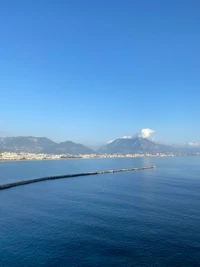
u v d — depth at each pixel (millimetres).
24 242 55250
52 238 57219
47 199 102000
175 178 174750
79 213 77562
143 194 109938
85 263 46062
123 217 72375
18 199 102812
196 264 45375
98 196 106438
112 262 46312
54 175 199125
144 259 47125
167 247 51750
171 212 77312
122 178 177750
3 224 67750
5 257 48562
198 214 74875
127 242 54312
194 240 54844
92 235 58531
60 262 46562
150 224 65625
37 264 45969
